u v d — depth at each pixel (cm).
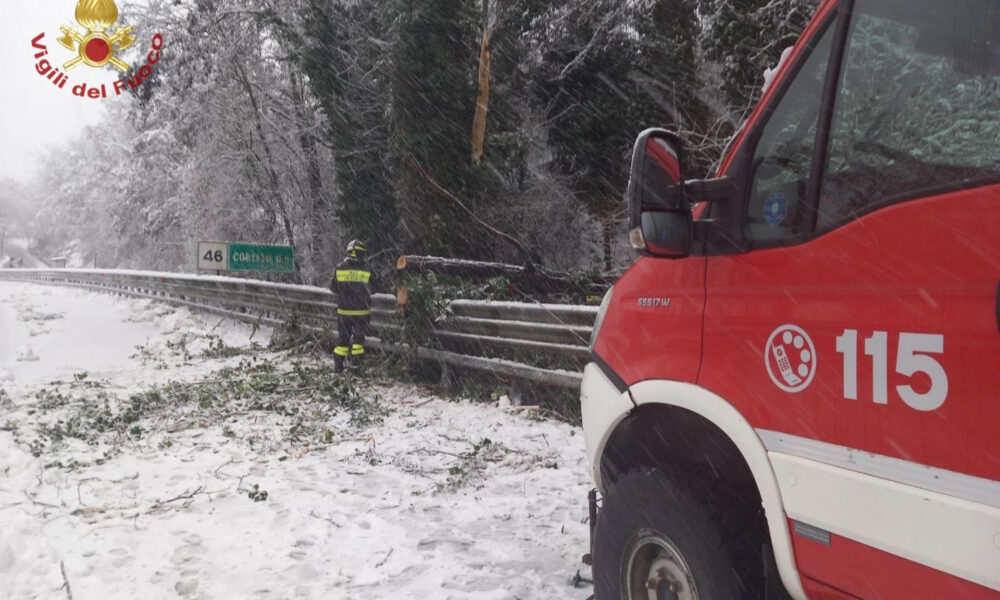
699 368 255
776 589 243
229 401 877
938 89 193
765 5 1259
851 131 212
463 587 389
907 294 187
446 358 900
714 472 269
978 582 167
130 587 390
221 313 1571
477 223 1495
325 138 1820
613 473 316
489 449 655
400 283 965
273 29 1875
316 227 1928
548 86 1888
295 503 521
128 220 3594
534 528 475
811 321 213
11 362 1182
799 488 215
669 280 275
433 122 1455
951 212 180
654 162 245
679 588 266
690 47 1611
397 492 549
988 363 167
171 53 2022
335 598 378
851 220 206
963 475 171
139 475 588
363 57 1692
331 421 774
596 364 316
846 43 217
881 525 190
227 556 430
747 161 244
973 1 187
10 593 380
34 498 531
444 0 1443
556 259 1839
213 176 2023
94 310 1941
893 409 188
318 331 1205
